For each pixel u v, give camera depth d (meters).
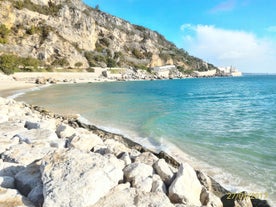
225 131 16.30
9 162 7.00
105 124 18.31
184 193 6.02
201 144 13.47
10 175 6.36
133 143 13.58
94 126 17.03
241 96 43.97
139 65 139.12
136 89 58.91
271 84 86.81
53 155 6.01
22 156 7.39
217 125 18.20
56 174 5.23
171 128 17.17
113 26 161.38
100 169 5.48
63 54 101.19
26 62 81.06
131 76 119.19
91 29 124.19
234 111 25.50
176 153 12.01
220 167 10.22
